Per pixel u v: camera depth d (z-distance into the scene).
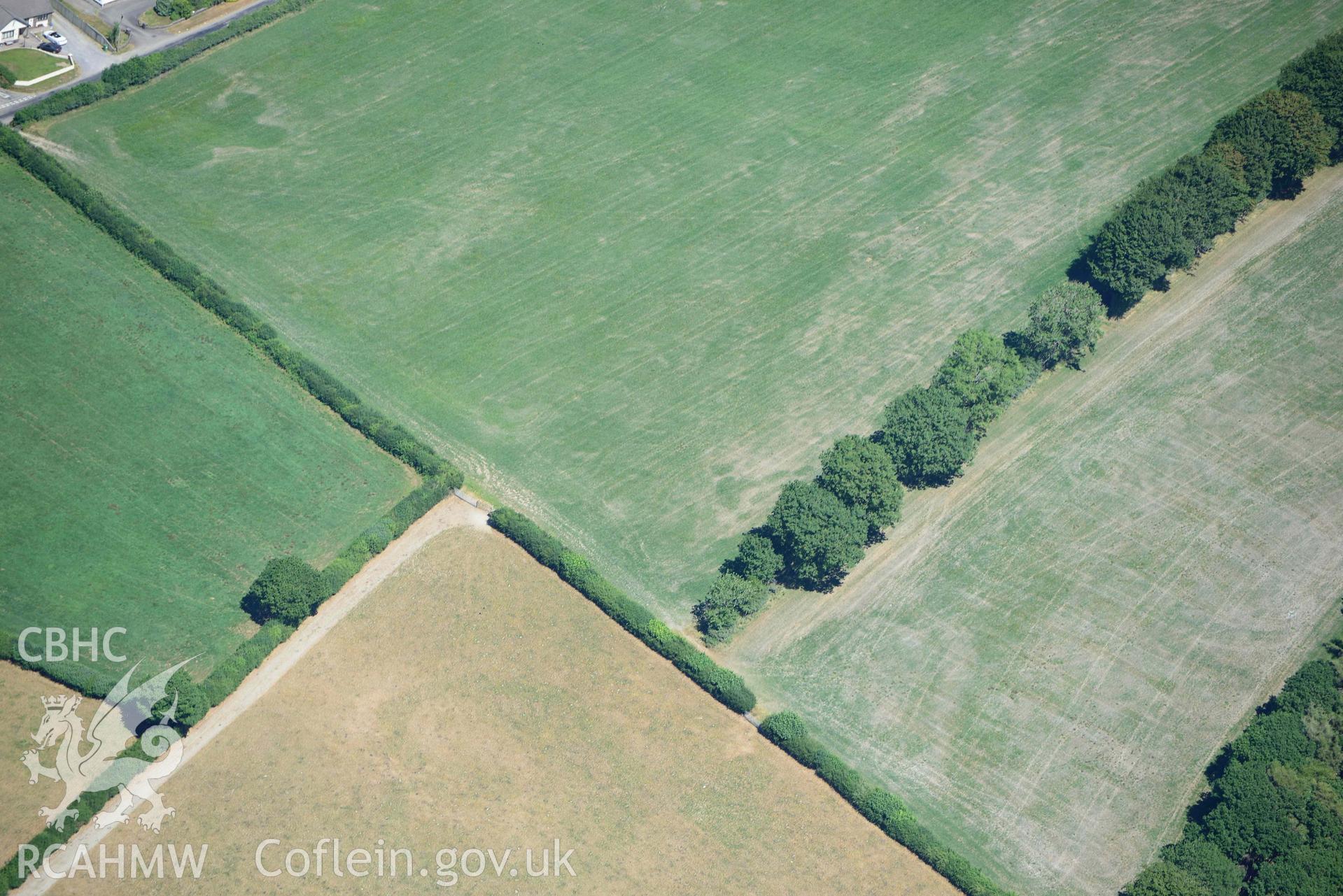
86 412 156.38
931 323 170.62
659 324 171.38
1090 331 161.62
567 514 150.50
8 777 124.00
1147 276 167.50
